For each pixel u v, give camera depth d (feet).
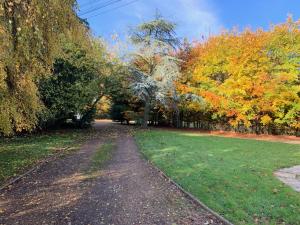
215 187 29.84
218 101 89.66
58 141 64.49
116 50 96.27
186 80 103.04
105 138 73.31
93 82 83.30
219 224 21.59
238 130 96.37
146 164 41.29
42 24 30.76
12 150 51.57
